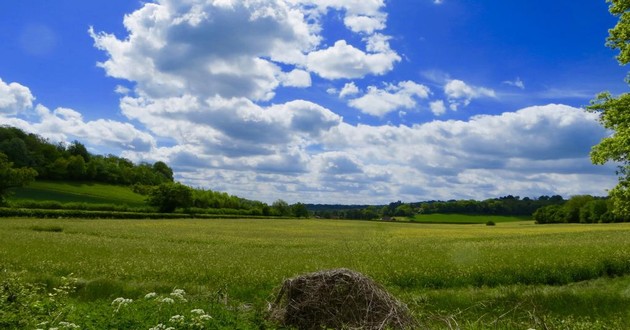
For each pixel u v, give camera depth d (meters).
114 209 101.31
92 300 15.38
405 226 92.12
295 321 10.73
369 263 23.62
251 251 32.91
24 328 8.81
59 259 23.25
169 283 18.03
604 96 27.84
